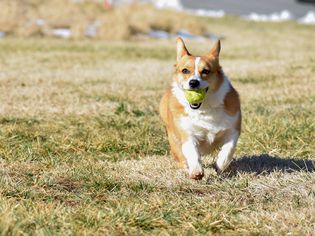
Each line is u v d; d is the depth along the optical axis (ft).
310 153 36.37
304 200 27.20
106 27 104.17
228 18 150.10
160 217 24.95
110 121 43.06
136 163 34.22
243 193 28.63
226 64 75.36
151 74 66.33
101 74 65.72
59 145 38.11
